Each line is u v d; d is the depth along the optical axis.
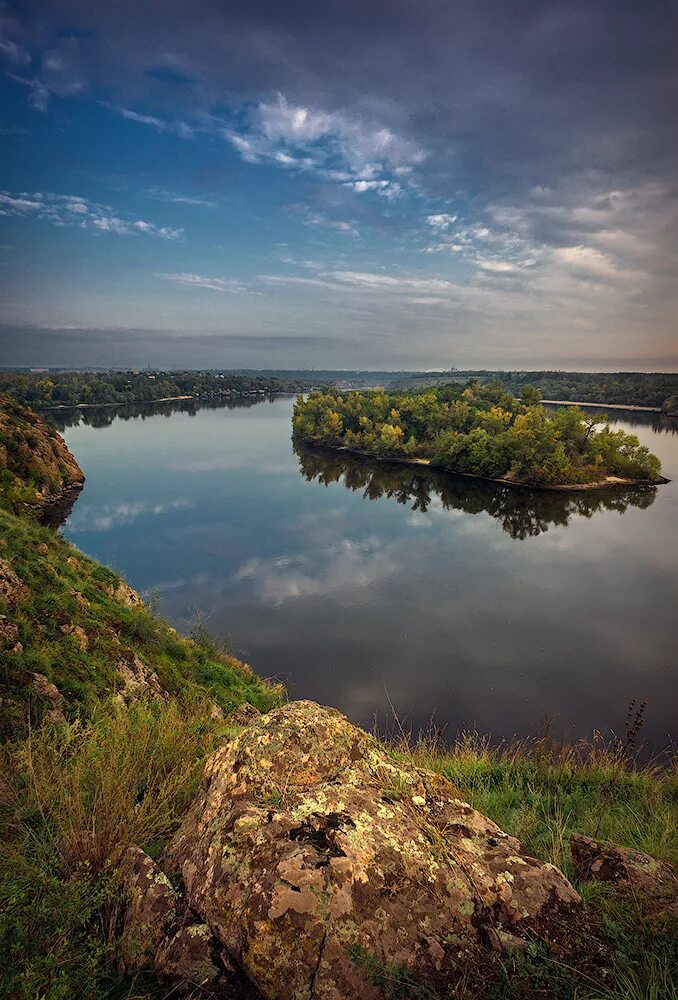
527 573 52.41
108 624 15.29
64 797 4.07
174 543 59.19
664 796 6.71
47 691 8.84
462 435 112.94
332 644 35.91
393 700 29.11
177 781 4.51
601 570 53.78
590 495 90.62
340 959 2.65
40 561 15.87
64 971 2.67
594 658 35.06
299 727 4.26
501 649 35.94
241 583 47.66
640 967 2.76
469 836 3.70
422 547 60.94
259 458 123.06
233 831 3.33
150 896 3.13
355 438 134.75
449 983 2.65
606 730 26.62
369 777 3.97
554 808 6.42
